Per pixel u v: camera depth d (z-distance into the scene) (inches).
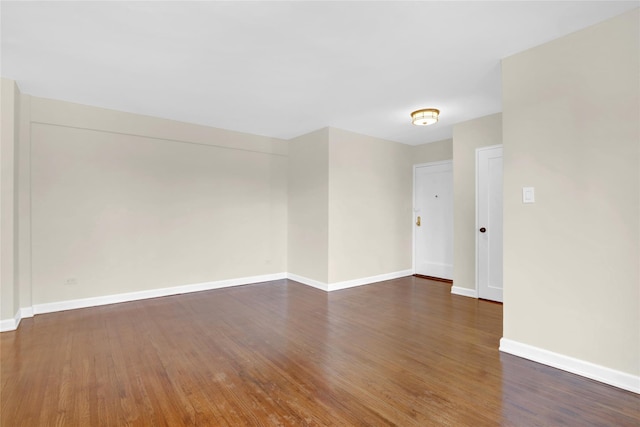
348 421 68.3
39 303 136.3
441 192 207.0
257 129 185.9
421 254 217.8
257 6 75.4
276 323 127.5
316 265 186.1
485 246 159.9
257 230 199.3
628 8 76.3
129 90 127.7
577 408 71.9
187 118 164.9
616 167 79.7
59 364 93.0
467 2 73.9
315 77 115.1
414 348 104.3
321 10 76.9
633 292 77.4
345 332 118.2
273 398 76.7
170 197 168.2
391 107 146.8
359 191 191.3
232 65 105.8
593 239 83.2
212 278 181.9
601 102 81.8
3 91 115.9
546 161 91.5
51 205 138.3
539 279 93.1
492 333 116.9
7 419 68.8
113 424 67.4
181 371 89.5
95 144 147.9
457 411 71.4
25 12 77.2
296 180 203.3
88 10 76.7
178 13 78.0
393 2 74.0
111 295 152.2
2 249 116.6
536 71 93.7
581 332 85.4
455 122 169.9
